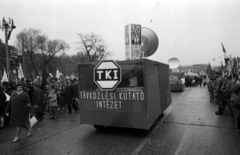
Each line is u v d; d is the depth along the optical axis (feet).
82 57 97.66
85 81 17.57
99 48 91.61
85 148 13.69
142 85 15.16
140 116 15.28
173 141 14.53
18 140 15.97
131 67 15.61
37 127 20.48
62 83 33.94
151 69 17.01
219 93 23.32
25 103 16.34
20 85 16.20
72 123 21.72
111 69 16.10
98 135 16.75
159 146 13.58
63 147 14.10
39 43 142.51
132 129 18.35
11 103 15.84
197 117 22.41
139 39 20.75
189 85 82.33
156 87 18.72
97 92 16.98
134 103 15.48
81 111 17.81
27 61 145.38
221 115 22.97
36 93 22.99
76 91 28.40
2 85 27.20
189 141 14.39
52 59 156.66
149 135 16.21
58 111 29.86
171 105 32.30
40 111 22.76
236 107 15.78
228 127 17.74
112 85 16.05
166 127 18.56
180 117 22.81
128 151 12.84
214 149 12.68
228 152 12.12
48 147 14.24
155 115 17.81
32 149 13.94
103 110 16.75
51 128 19.81
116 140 15.23
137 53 20.65
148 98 15.56
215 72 25.29
